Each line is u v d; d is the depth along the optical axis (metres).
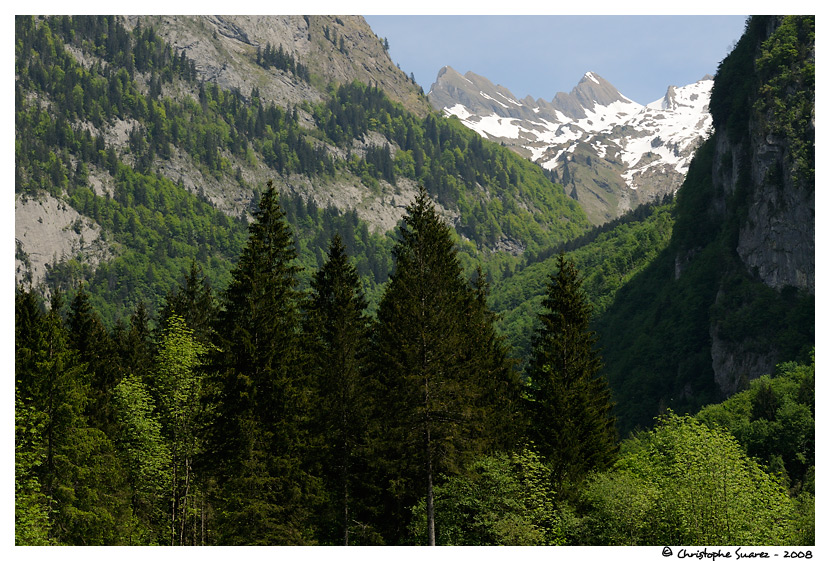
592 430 63.25
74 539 54.78
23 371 54.34
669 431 61.28
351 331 58.59
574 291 67.81
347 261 64.12
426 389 52.69
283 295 56.72
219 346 55.53
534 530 53.91
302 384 55.69
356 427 56.66
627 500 56.66
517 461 56.12
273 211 58.84
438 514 54.84
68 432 54.62
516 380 69.38
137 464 62.81
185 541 59.94
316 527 57.38
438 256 61.72
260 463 50.88
